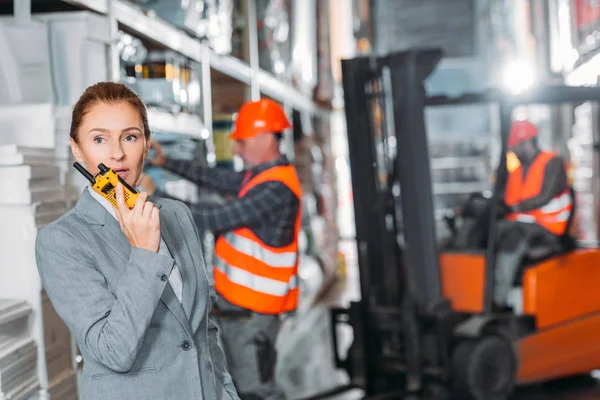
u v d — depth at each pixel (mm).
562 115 9867
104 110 1840
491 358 5078
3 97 3352
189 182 4773
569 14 7117
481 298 5215
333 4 11406
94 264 1851
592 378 6141
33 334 2838
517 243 5340
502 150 5102
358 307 5227
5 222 2852
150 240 1787
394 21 13734
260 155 4062
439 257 5137
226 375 2145
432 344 5156
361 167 5223
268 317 3955
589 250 5762
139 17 3875
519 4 11242
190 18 4590
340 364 5441
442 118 12586
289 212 3947
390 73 5059
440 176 12469
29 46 3367
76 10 3492
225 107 6480
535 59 10219
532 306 5332
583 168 9188
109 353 1733
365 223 5234
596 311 5742
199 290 2016
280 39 7520
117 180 1781
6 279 2844
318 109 9266
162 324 1890
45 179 3002
